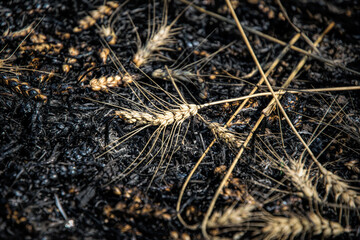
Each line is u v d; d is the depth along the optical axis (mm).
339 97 899
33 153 841
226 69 917
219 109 887
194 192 838
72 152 847
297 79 914
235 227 820
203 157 849
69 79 885
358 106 894
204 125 877
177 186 841
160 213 820
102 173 840
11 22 916
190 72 900
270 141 873
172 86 902
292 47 901
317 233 807
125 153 855
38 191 823
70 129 857
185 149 864
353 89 881
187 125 877
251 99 893
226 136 853
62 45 906
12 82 862
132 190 831
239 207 825
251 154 860
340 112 887
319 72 918
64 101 871
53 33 917
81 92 878
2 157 834
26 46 895
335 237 822
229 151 864
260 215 822
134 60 904
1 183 822
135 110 878
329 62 892
